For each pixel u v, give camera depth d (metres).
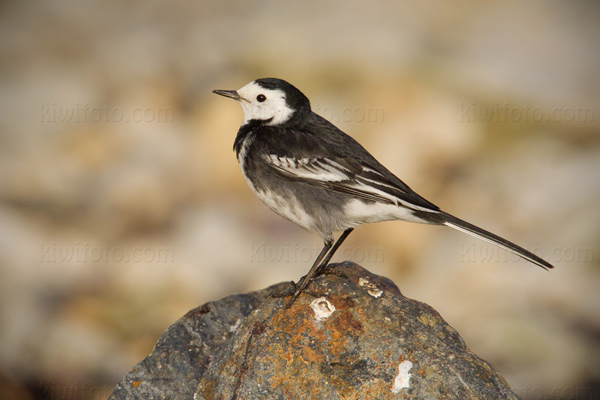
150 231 15.45
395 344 6.93
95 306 13.55
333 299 7.36
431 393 6.55
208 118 17.42
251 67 19.02
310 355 6.91
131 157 16.81
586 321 13.42
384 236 15.03
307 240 15.13
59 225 15.30
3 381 12.05
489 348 12.98
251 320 7.39
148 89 18.66
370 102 17.69
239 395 6.76
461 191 16.17
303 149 8.62
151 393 7.59
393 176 8.59
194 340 8.03
